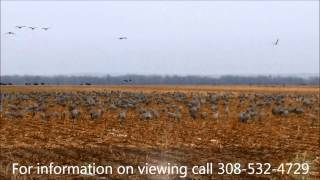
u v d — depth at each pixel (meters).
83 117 42.06
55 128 33.81
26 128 33.66
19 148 25.02
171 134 30.97
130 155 23.30
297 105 63.44
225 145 26.89
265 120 41.41
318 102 67.88
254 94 92.75
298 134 32.19
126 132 31.86
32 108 49.12
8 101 65.00
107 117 42.19
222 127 35.44
